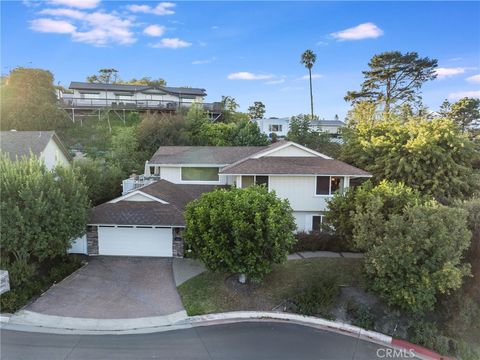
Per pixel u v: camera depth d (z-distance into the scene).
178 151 28.88
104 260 18.52
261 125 61.75
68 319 12.80
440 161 22.25
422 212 13.52
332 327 13.46
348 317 14.20
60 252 16.25
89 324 12.55
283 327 13.17
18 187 14.73
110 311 13.51
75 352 10.79
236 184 22.39
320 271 17.28
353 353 11.90
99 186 25.27
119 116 49.81
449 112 62.97
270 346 11.80
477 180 22.23
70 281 15.94
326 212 18.89
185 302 14.41
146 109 51.25
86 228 18.44
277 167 22.17
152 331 12.37
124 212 19.11
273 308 14.45
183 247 19.03
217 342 11.85
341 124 70.69
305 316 13.95
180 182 26.36
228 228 14.05
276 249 13.79
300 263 18.23
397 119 32.88
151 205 19.66
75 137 43.16
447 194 21.80
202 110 46.44
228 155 27.41
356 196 16.86
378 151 24.75
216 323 13.18
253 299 14.86
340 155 28.20
